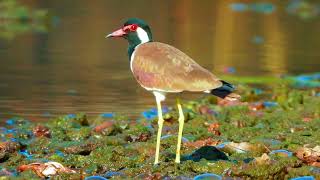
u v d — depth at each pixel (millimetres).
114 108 16984
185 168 11195
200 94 19172
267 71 23016
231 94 10719
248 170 10797
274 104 17500
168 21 33562
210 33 31031
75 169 11523
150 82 11227
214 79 10883
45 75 21125
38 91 18812
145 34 11992
